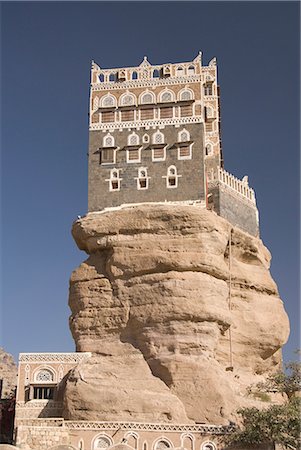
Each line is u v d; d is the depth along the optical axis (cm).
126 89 6256
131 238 5472
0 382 6725
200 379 4831
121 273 5384
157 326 5091
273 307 5903
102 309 5366
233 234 5872
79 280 5581
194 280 5175
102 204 5956
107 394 4822
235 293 5706
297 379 5022
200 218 5400
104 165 6062
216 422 4700
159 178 5922
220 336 5344
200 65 6194
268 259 6388
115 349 5194
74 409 4838
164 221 5444
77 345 5366
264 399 5175
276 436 4272
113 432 4653
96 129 6184
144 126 6109
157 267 5281
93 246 5622
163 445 4581
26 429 4578
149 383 4900
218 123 7300
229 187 6322
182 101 6088
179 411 4744
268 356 5778
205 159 6394
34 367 5247
